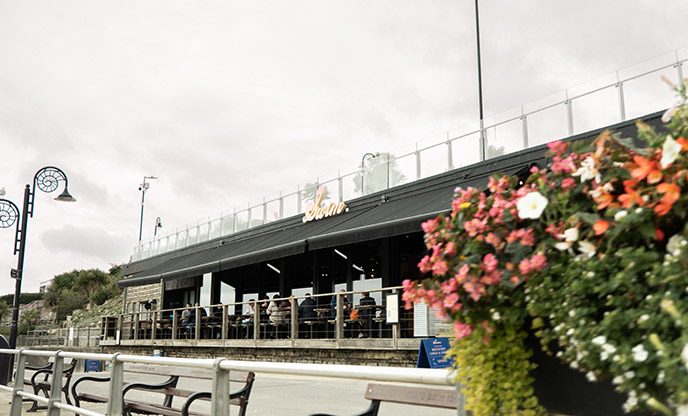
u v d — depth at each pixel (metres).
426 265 2.53
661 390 1.86
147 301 32.31
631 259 1.93
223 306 21.39
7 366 12.52
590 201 2.21
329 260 20.84
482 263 2.30
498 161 16.12
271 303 19.41
